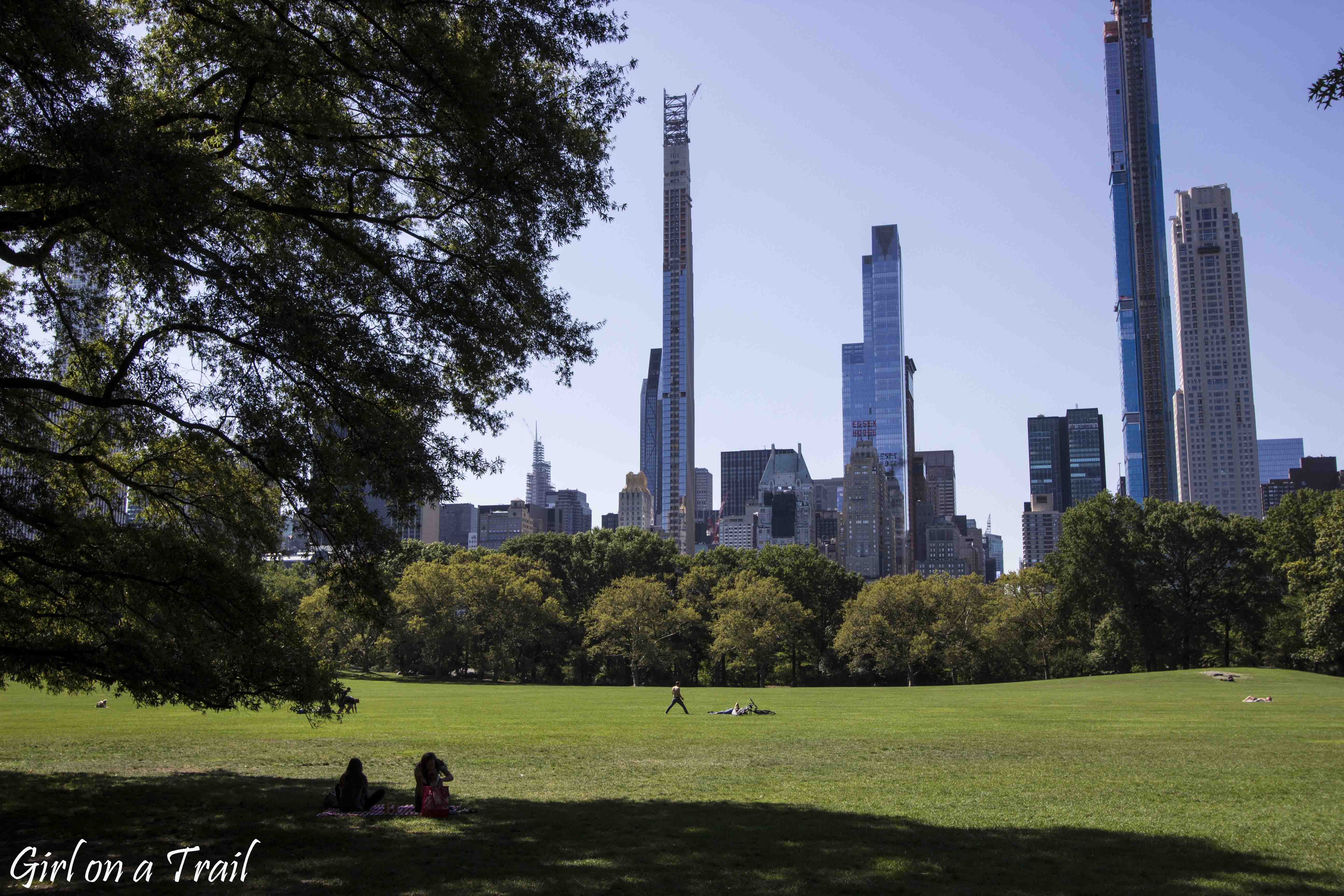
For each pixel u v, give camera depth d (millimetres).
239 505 18797
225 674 17234
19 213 14344
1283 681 71750
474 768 25172
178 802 18578
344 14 16266
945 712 47906
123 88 14641
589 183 17688
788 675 125375
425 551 125688
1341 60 10578
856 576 129375
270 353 15906
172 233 13812
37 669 17172
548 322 18297
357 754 28109
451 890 11773
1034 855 14070
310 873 12695
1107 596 105438
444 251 18047
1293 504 100312
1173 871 13070
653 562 124000
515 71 16859
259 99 17031
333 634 91812
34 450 16172
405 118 16969
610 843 14781
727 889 11930
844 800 19609
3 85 13109
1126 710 47906
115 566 16438
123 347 18062
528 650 111562
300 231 17891
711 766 25688
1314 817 17547
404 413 17891
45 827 15828
